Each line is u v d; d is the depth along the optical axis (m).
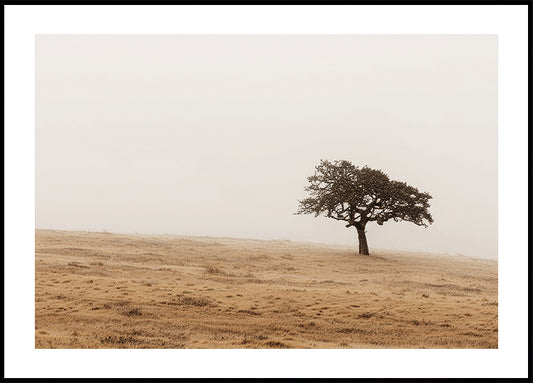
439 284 36.03
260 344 17.50
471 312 23.84
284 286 30.69
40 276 28.58
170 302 23.83
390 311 23.73
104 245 47.53
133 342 17.11
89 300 23.41
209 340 17.98
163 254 44.94
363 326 21.05
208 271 36.00
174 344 17.14
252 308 23.48
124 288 26.45
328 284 32.62
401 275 40.22
